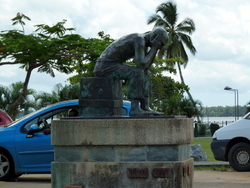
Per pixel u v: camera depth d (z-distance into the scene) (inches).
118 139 331.0
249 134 609.0
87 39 906.1
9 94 1172.5
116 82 364.5
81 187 335.0
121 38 365.4
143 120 329.4
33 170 506.9
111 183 332.5
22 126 515.8
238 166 613.3
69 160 338.3
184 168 334.6
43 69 944.3
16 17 883.4
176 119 328.2
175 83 2100.1
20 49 836.6
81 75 1378.0
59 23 877.8
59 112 518.6
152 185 329.4
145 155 331.0
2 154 511.5
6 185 468.4
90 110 358.6
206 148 1119.6
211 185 469.7
